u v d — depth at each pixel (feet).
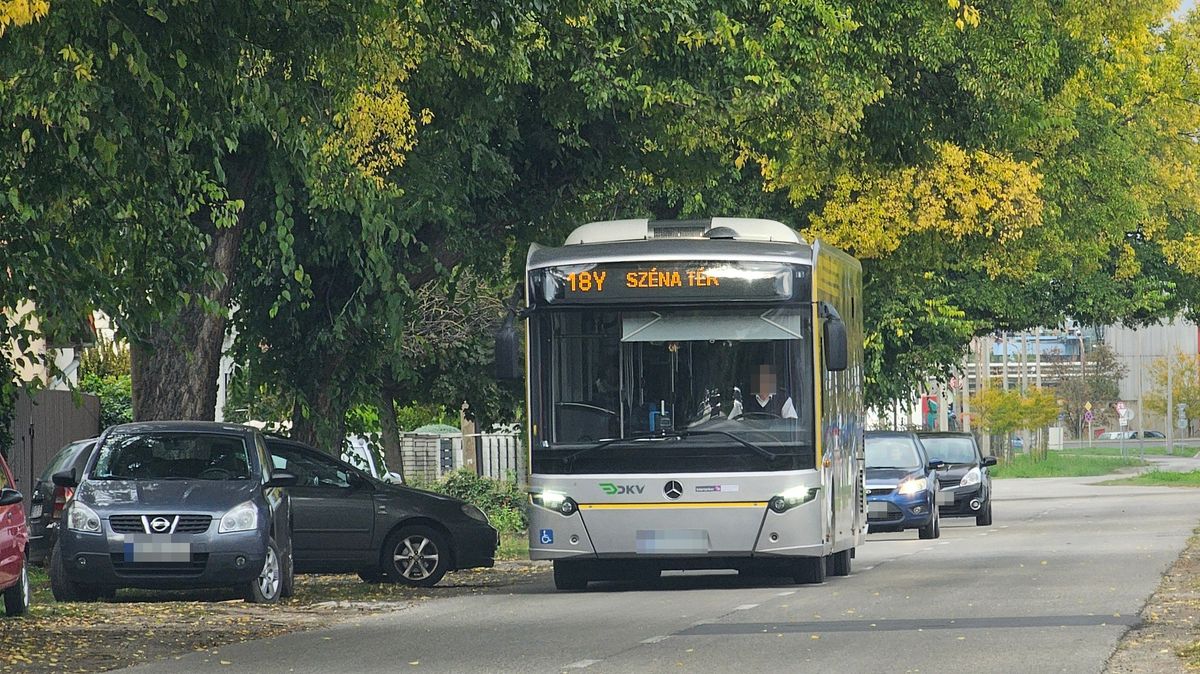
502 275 245.86
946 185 293.64
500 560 256.11
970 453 340.39
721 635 127.75
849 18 214.69
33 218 134.41
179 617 150.71
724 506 171.42
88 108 124.26
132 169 128.26
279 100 135.64
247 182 191.31
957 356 398.83
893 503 285.02
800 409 172.86
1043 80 269.64
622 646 121.80
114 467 170.81
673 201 298.76
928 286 384.88
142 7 120.06
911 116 242.17
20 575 151.64
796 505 171.32
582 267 174.29
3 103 120.26
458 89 199.62
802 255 174.40
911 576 188.03
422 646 124.77
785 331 173.27
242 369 240.12
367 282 217.15
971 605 147.13
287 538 177.17
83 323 146.72
